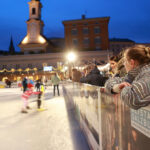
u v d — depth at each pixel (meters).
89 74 3.85
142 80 0.97
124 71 2.38
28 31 47.81
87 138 2.70
